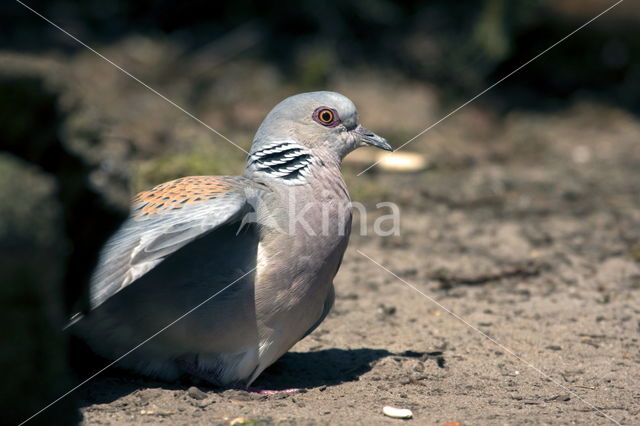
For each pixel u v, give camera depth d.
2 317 5.55
